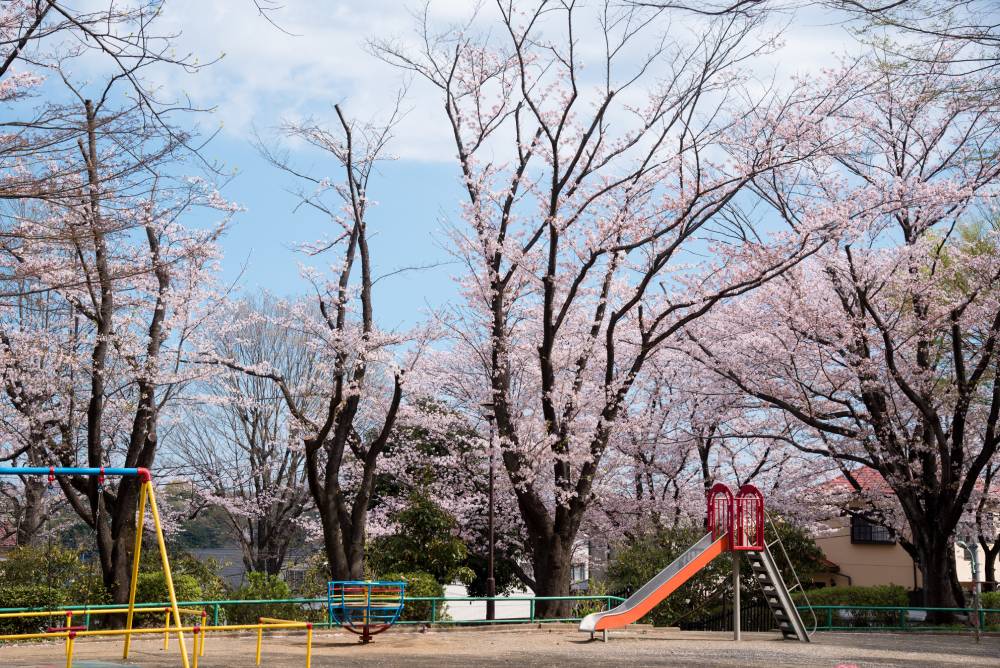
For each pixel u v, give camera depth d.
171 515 31.53
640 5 6.25
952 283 22.81
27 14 9.57
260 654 13.11
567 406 21.92
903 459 22.97
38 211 12.50
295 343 32.78
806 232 20.48
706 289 23.52
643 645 16.36
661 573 17.50
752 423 27.19
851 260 21.70
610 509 27.23
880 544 36.94
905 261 22.14
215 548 48.72
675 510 26.84
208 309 20.42
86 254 15.19
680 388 26.11
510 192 20.89
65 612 12.62
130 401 20.72
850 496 27.56
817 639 18.39
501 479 25.27
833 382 23.55
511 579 29.86
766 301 23.33
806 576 26.47
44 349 18.08
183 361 19.59
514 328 23.98
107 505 19.94
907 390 22.14
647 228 21.19
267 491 31.86
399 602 16.44
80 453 22.69
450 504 27.08
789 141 21.19
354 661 12.98
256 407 29.84
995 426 21.69
